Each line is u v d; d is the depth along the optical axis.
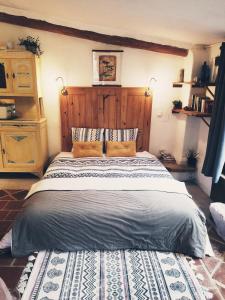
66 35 3.68
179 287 1.95
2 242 2.31
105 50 3.76
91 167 3.21
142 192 2.53
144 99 3.99
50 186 2.60
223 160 2.83
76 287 1.93
